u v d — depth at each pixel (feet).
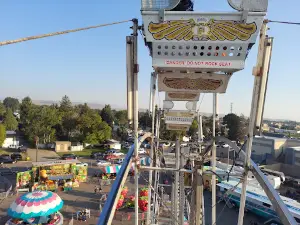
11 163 146.20
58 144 186.39
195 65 22.90
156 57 23.06
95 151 191.52
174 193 54.34
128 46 24.57
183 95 37.99
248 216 89.04
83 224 78.28
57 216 79.46
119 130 251.39
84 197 100.53
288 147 163.94
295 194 112.47
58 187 108.17
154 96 45.34
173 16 21.67
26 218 72.28
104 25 21.26
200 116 55.93
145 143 174.91
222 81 26.68
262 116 23.86
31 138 193.67
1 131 176.45
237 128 233.96
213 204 40.57
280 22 21.58
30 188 103.24
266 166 148.15
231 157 157.48
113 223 79.05
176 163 49.37
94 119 209.36
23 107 244.01
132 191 105.60
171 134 153.69
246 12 20.90
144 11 21.71
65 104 303.27
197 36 21.93
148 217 49.57
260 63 22.70
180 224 44.45
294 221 20.04
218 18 21.49
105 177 122.62
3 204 89.92
